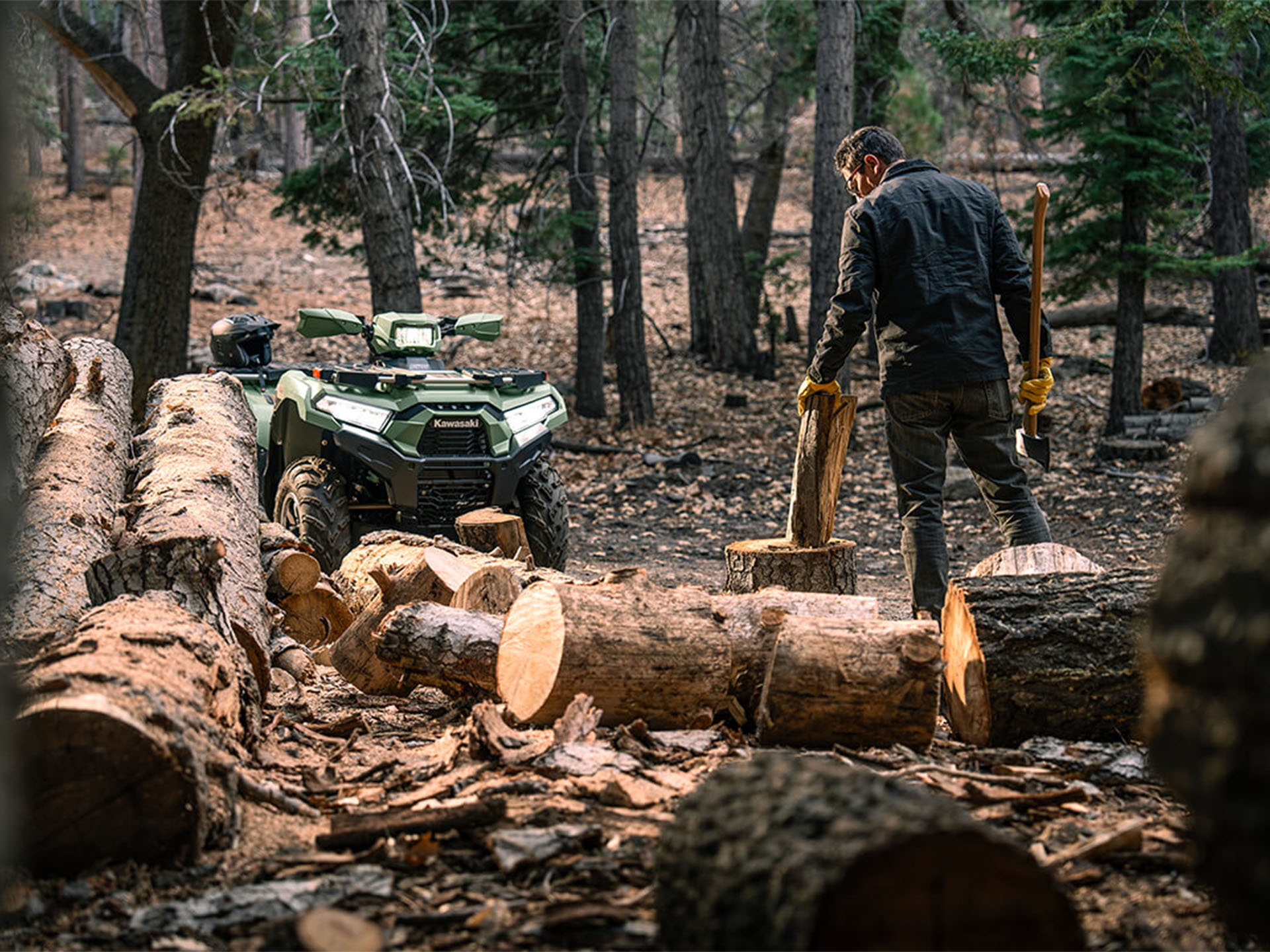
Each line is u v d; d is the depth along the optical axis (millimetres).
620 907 2342
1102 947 2195
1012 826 2828
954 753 3447
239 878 2557
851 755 3334
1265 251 19641
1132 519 10023
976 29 14805
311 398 6793
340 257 24875
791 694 3367
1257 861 1787
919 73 22141
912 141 21438
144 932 2270
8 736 2418
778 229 26312
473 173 16859
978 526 10117
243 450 6062
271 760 3318
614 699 3447
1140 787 3105
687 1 16312
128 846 2562
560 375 16875
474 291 21766
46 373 4969
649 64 20703
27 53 7477
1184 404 13086
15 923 2330
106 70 13719
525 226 15945
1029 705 3420
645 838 2695
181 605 3598
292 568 4977
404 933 2273
